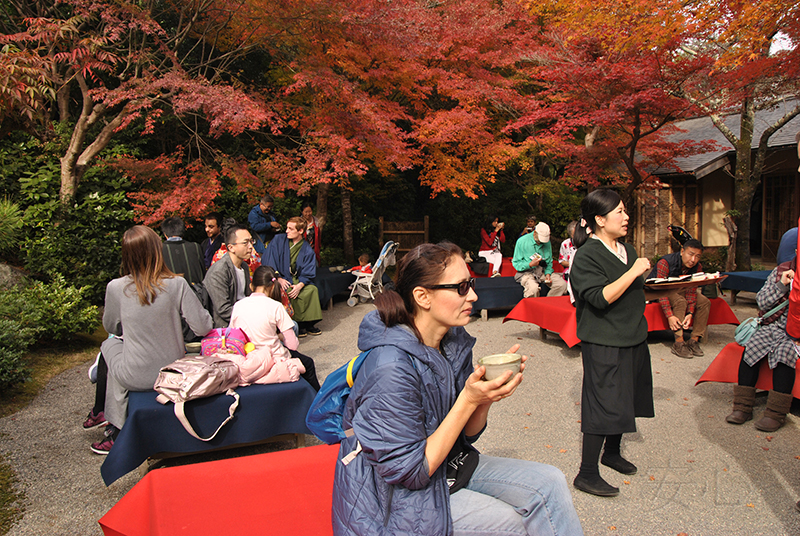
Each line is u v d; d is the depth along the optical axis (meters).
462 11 11.19
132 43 9.30
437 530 1.53
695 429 4.12
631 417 3.02
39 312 5.96
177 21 10.34
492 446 3.91
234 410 3.40
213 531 1.98
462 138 11.47
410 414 1.50
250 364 3.60
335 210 15.16
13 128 6.46
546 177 16.12
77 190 8.95
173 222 5.19
